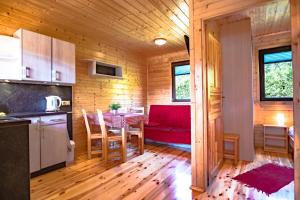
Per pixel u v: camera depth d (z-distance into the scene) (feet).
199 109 7.37
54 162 9.43
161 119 15.53
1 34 8.89
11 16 9.23
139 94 17.81
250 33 10.70
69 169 9.59
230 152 11.00
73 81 11.00
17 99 9.63
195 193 7.14
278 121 13.04
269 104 13.34
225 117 11.33
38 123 8.79
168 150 13.08
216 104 9.26
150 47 15.81
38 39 9.36
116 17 10.24
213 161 8.52
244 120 10.85
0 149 4.52
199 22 7.34
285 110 12.87
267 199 6.68
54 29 11.08
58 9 9.27
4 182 4.58
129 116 11.03
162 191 7.30
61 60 10.37
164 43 14.43
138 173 9.05
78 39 12.49
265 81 13.66
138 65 17.79
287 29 12.56
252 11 9.90
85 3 8.76
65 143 10.05
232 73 11.16
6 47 8.50
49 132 9.25
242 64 10.91
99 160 10.94
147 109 18.69
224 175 8.72
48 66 9.75
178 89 17.08
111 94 14.94
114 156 10.96
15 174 4.79
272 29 12.54
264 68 13.65
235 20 10.97
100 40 13.97
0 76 8.44
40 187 7.64
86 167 9.86
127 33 12.62
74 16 10.03
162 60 17.88
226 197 6.83
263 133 13.15
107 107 14.57
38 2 8.60
